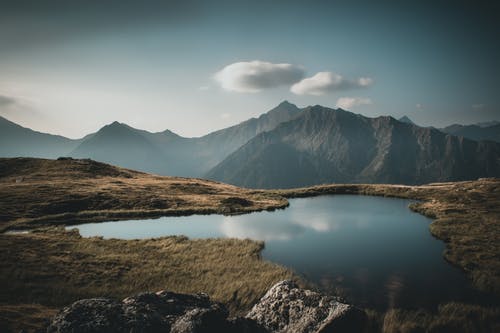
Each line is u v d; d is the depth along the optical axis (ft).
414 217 205.46
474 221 172.04
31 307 64.54
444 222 174.29
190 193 299.99
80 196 237.66
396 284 93.91
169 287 85.76
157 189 303.48
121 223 189.06
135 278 91.40
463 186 310.04
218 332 47.24
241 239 142.72
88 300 49.80
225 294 81.61
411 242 142.92
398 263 113.60
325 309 55.93
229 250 124.57
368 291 88.53
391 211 229.45
